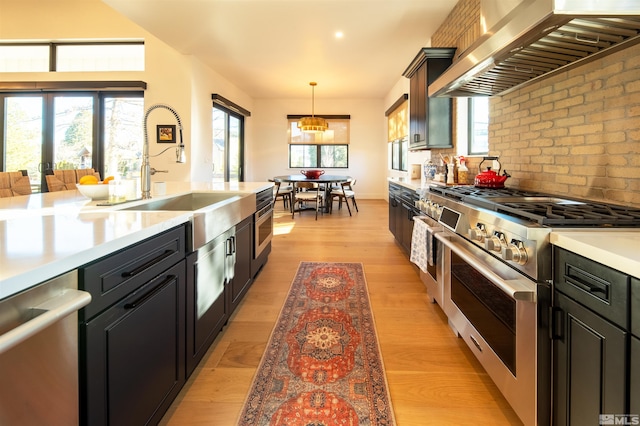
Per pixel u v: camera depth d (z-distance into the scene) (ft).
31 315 2.31
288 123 30.99
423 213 9.04
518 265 4.20
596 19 4.25
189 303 5.07
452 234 6.66
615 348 2.89
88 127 19.36
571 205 5.18
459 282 6.38
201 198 9.11
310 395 5.15
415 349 6.46
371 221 20.15
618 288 2.85
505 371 4.59
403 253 13.23
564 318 3.58
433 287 8.18
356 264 11.83
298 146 31.42
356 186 31.48
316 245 14.48
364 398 5.09
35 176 19.69
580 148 6.11
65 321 2.62
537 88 7.36
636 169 5.00
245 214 8.21
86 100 19.31
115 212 4.96
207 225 5.57
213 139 22.70
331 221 20.18
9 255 2.61
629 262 2.71
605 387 3.01
